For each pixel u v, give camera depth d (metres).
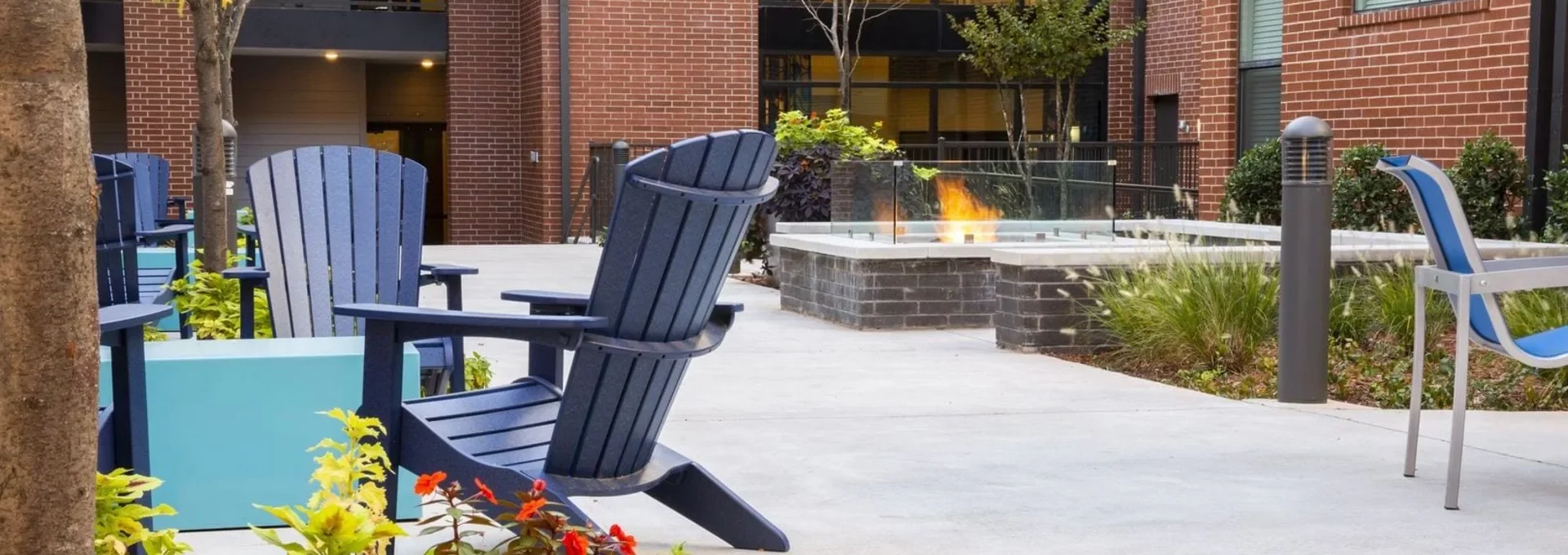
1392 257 7.86
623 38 18.14
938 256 8.88
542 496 2.84
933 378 6.73
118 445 2.77
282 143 20.36
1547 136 9.38
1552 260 4.46
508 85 19.34
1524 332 6.44
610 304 3.03
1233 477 4.46
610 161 16.52
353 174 5.07
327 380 3.68
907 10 19.25
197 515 3.63
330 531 2.26
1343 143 11.20
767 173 3.19
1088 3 19.25
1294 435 5.20
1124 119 19.56
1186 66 18.44
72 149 1.64
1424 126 10.41
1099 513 3.99
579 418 3.10
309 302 4.88
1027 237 9.23
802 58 19.19
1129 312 7.33
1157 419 5.57
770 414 5.69
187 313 5.80
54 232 1.62
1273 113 13.38
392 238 5.03
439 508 3.74
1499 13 9.70
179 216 11.48
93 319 1.68
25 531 1.63
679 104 18.36
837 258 9.19
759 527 3.52
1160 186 18.39
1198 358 7.02
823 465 4.66
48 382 1.63
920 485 4.36
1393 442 5.05
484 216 19.42
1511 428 5.35
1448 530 3.79
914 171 9.12
